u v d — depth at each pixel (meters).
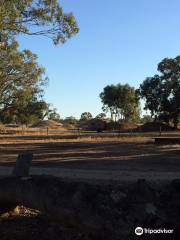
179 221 5.78
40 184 7.59
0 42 27.69
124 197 6.21
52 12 27.56
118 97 134.00
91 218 6.34
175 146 30.88
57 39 28.12
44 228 8.63
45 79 69.81
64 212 6.87
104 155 25.16
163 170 17.72
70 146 33.41
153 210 5.91
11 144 37.50
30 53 65.12
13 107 69.00
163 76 99.31
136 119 136.25
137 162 21.28
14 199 8.42
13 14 26.22
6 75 62.12
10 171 16.33
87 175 14.80
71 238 7.89
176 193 6.10
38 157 24.62
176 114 97.50
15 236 8.55
